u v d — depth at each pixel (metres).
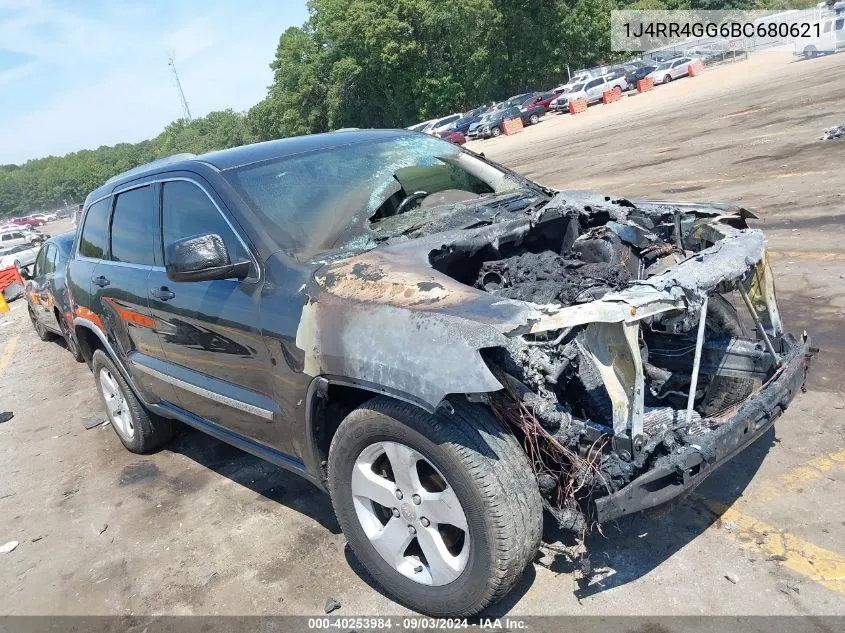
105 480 4.55
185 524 3.74
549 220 3.47
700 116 20.22
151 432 4.67
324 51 55.91
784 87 21.72
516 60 52.88
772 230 7.13
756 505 2.95
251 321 2.97
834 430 3.39
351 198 3.42
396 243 3.04
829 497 2.91
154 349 3.90
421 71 52.12
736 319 3.41
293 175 3.47
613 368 2.30
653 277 2.51
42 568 3.60
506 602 2.64
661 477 2.23
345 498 2.74
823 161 9.88
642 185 11.41
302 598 2.92
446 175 3.97
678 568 2.66
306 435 2.85
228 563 3.28
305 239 3.10
